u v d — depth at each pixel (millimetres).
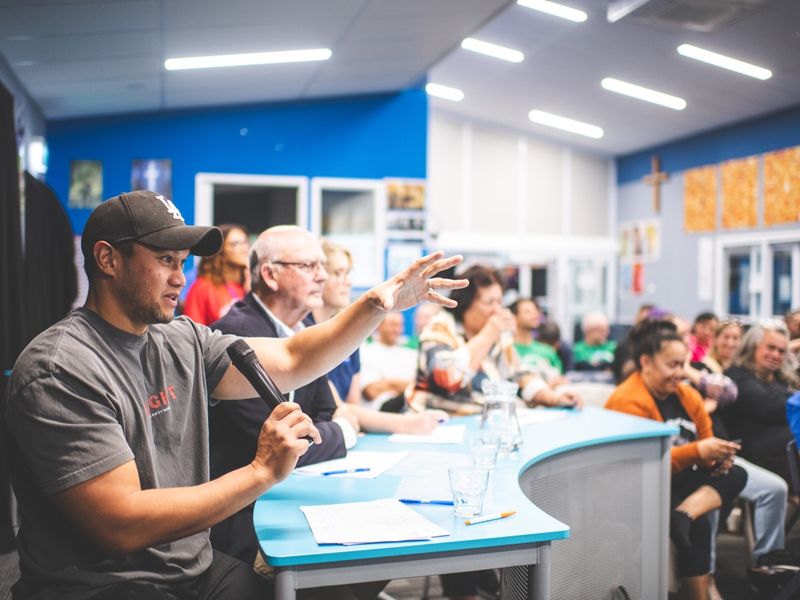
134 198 1456
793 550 3613
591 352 6176
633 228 9719
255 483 1369
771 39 4211
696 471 2893
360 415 2543
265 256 2170
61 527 1365
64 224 4543
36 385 1306
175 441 1526
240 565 1586
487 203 9805
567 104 8102
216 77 5637
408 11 4723
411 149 6836
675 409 3150
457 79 8086
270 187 6688
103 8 3986
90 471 1284
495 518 1572
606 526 2588
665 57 5297
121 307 1454
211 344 1692
